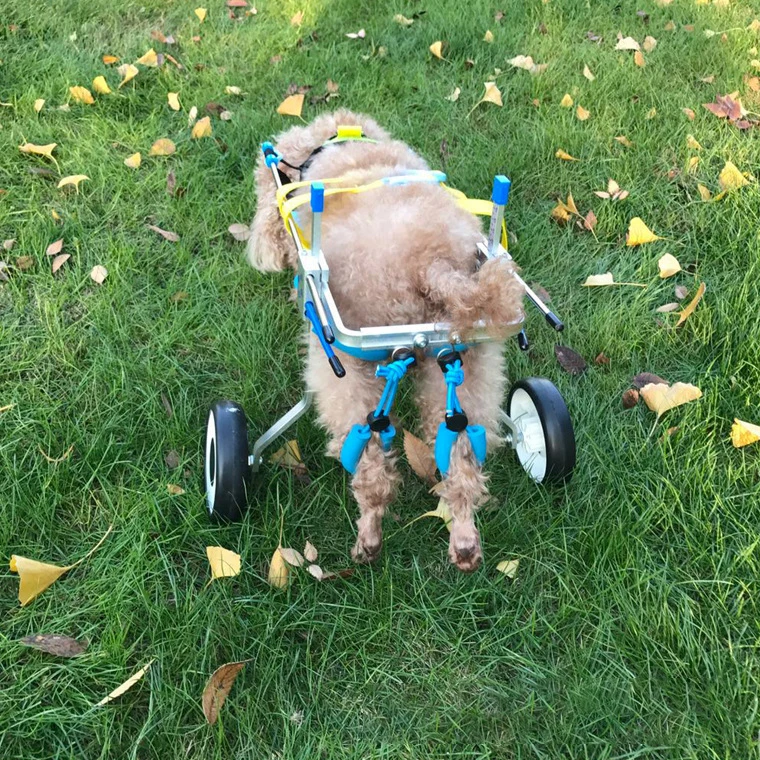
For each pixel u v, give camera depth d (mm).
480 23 1794
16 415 1001
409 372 827
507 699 776
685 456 964
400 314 762
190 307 1178
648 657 782
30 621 814
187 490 940
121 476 960
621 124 1517
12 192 1321
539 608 848
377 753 729
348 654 812
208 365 1116
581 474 960
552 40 1761
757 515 904
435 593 863
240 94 1591
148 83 1627
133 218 1306
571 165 1434
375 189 849
